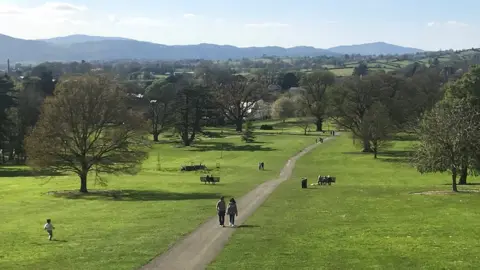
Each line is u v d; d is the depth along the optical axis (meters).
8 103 112.31
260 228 35.78
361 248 29.09
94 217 43.47
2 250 30.53
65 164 65.06
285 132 176.25
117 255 28.50
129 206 50.66
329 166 99.06
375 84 123.56
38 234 35.72
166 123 151.12
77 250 30.09
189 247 30.08
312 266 25.48
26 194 63.12
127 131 66.50
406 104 128.50
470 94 75.44
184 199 55.44
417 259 26.55
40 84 174.00
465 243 29.98
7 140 118.31
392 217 39.78
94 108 65.50
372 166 97.88
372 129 110.75
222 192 61.06
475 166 58.78
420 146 59.75
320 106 171.50
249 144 142.50
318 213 42.75
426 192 55.84
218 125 193.12
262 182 73.12
